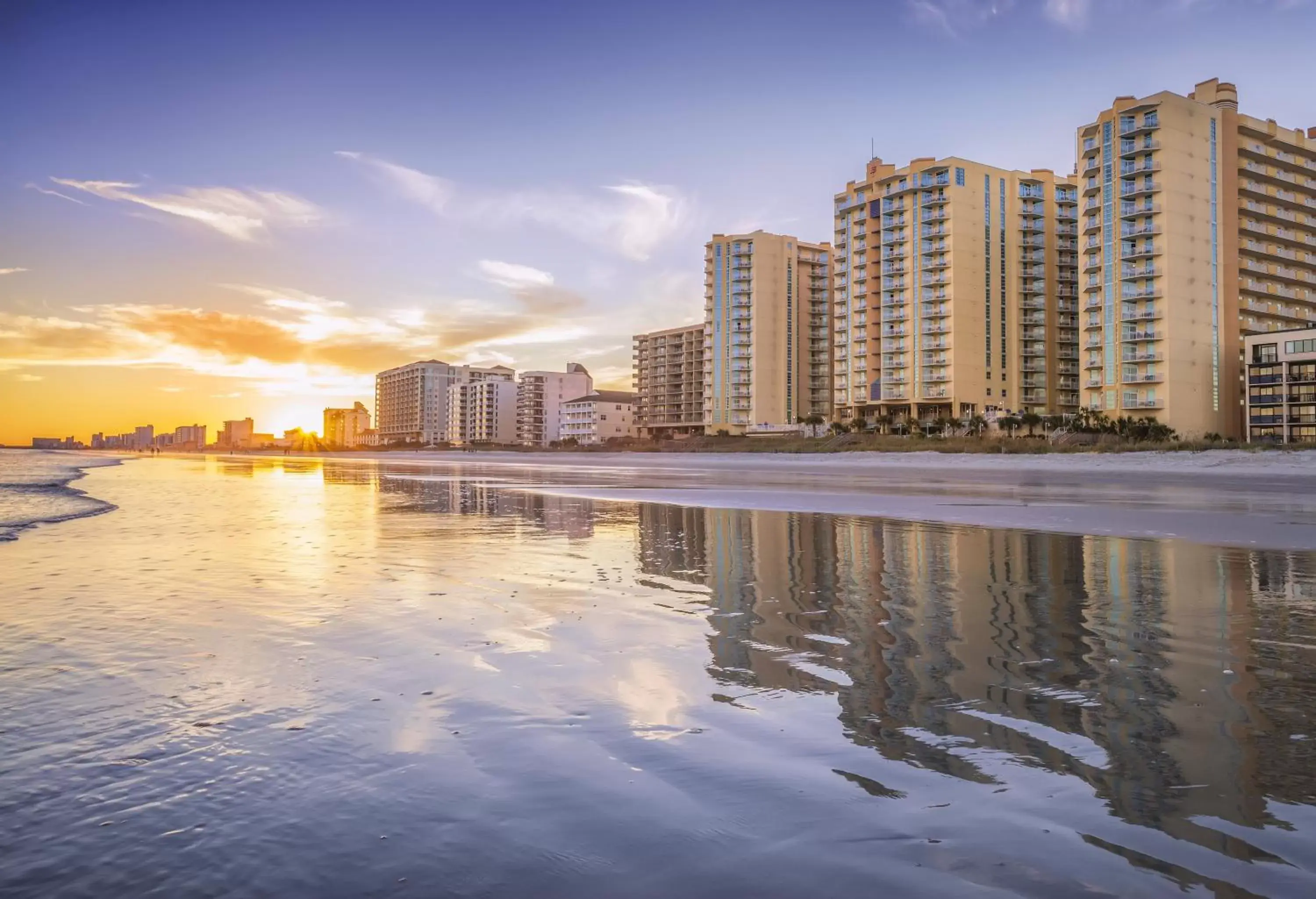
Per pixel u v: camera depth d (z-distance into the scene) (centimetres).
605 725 503
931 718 508
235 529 1916
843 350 12631
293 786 414
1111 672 610
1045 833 349
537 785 411
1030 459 6312
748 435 13562
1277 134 9219
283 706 549
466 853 340
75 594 1018
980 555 1297
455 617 853
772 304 14450
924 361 11281
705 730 491
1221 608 857
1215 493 2894
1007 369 11425
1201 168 8788
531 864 329
